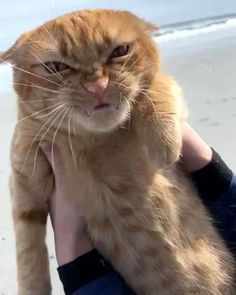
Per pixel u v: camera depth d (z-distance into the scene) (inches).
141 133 8.7
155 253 8.7
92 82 8.0
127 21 8.9
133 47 8.5
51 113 8.5
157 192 8.7
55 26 8.5
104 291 8.1
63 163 8.7
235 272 9.5
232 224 9.6
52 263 12.9
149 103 8.7
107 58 8.3
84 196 8.7
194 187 9.5
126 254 8.8
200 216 9.3
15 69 9.0
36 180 9.0
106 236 8.8
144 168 8.7
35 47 8.5
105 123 8.2
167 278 8.8
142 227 8.7
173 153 8.6
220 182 9.4
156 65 9.1
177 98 9.1
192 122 19.7
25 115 8.9
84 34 8.2
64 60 8.2
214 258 9.1
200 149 9.4
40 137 8.8
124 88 8.2
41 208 9.3
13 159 9.2
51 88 8.4
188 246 8.9
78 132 8.5
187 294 8.8
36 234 9.3
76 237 8.5
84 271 8.2
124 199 8.6
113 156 8.6
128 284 8.9
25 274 9.3
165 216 8.7
